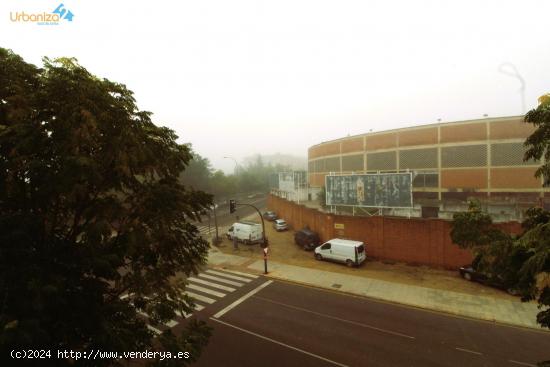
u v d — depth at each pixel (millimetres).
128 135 5270
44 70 5582
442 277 18562
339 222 24359
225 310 14672
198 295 16688
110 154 5234
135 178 6352
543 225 5684
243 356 10773
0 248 4309
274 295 16672
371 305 15227
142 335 6043
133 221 6148
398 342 11656
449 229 19406
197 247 7113
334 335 12219
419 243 20547
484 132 36344
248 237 28672
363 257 21609
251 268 21797
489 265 7672
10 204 5148
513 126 34750
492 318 13461
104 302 5820
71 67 5590
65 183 4672
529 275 5945
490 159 36000
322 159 58156
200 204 7191
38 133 4742
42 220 4961
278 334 12320
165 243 6445
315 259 23562
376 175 23469
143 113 6277
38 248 4961
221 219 45688
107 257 5066
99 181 5027
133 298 6676
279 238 31234
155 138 6621
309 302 15641
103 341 4742
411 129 41719
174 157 6602
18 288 4168
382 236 22125
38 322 4008
